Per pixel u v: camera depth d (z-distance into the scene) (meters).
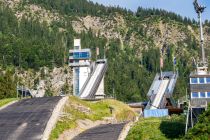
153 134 71.19
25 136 75.12
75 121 86.81
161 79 156.00
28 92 143.38
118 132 75.56
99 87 163.62
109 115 100.12
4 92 141.88
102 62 177.25
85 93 154.12
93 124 90.25
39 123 80.19
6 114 87.88
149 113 99.38
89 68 177.50
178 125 74.94
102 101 108.38
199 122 61.91
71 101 95.50
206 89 68.81
